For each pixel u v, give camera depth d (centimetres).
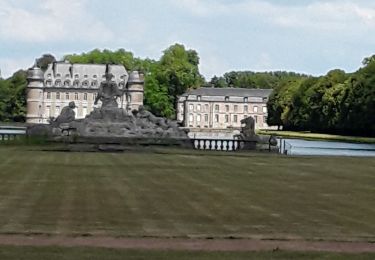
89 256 2017
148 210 2931
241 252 2112
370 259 2061
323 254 2108
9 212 2811
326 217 2848
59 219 2659
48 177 4172
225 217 2794
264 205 3162
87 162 5475
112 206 3020
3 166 4903
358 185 4134
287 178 4516
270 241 2305
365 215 2917
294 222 2706
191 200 3272
